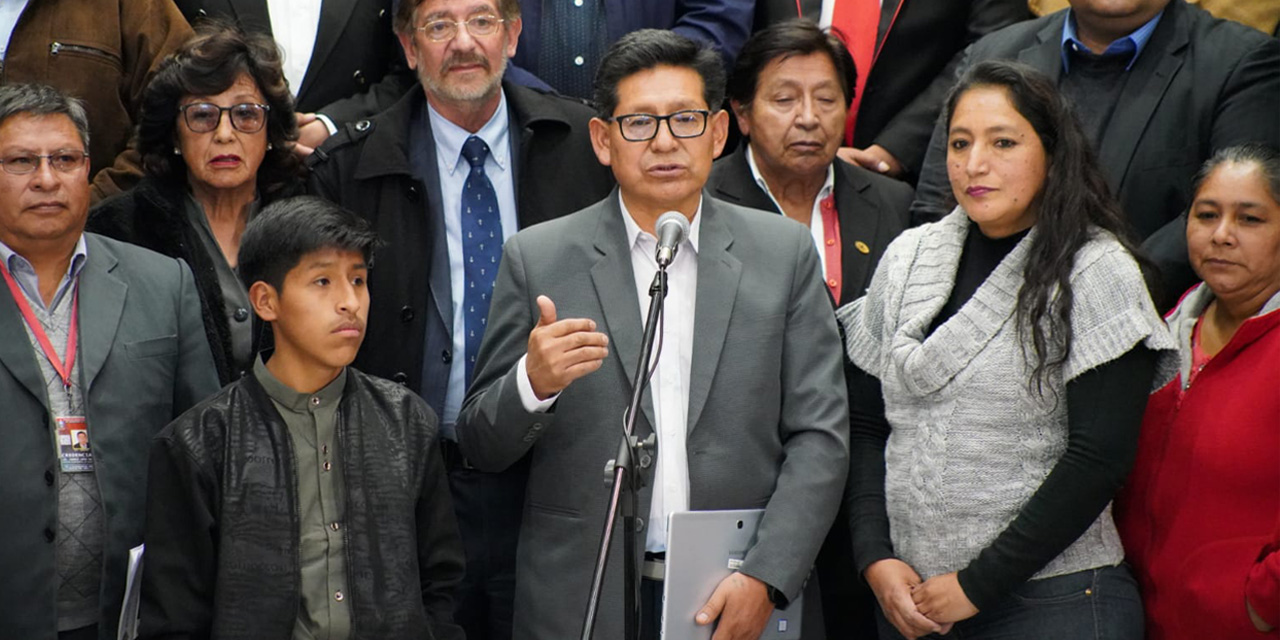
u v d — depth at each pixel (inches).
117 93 263.7
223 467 177.2
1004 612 185.6
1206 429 187.3
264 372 184.1
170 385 205.9
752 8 291.6
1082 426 178.9
